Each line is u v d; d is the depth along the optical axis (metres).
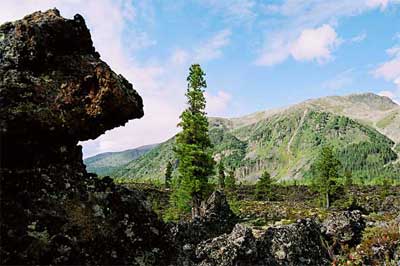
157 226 7.76
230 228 35.50
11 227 5.89
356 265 18.72
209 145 45.53
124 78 8.17
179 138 44.50
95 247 6.60
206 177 44.38
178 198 48.12
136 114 8.14
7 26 7.30
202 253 16.33
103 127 7.70
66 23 7.56
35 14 7.61
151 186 112.62
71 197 6.80
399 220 21.30
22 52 6.93
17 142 6.38
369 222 21.88
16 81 6.67
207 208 39.12
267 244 17.92
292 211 58.84
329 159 75.38
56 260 6.07
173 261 7.71
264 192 92.38
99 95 7.34
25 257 5.80
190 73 45.56
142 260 7.11
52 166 6.88
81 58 7.55
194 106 45.31
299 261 17.92
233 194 98.31
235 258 16.23
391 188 101.50
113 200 7.34
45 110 6.73
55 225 6.31
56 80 7.13
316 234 20.06
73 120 7.05
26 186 6.36
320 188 74.75
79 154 7.54
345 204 65.62
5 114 6.29
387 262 18.62
